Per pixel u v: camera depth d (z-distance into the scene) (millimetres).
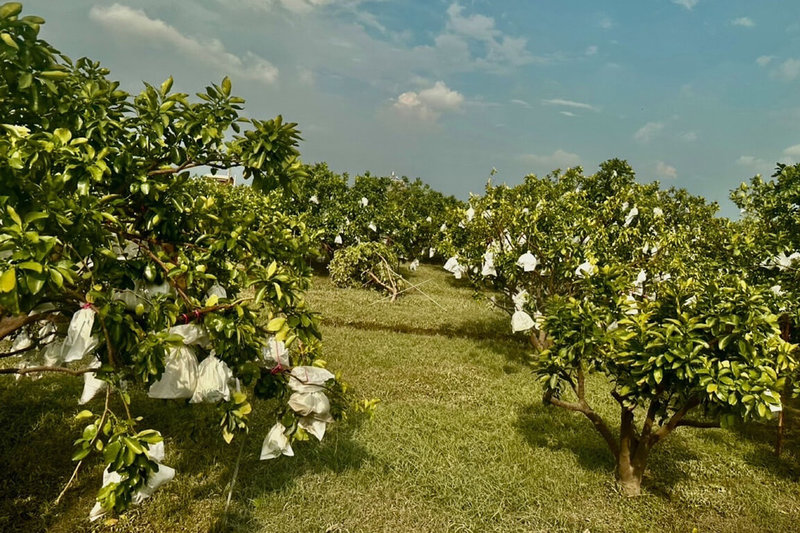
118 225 2518
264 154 2531
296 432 2879
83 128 2457
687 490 4184
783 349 3492
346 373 6441
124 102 2701
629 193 8500
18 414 4578
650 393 3811
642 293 6938
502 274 7668
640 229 8273
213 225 3061
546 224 7480
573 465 4457
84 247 2006
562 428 5305
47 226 1850
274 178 2703
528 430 5152
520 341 9109
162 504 3508
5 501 3410
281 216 3727
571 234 6930
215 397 2484
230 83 2740
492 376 6824
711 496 4113
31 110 2256
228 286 3320
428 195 24734
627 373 3932
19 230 1624
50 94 2207
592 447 4883
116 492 2098
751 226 6246
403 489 3875
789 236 5336
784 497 4207
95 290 2127
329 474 4027
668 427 3893
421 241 19594
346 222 14930
